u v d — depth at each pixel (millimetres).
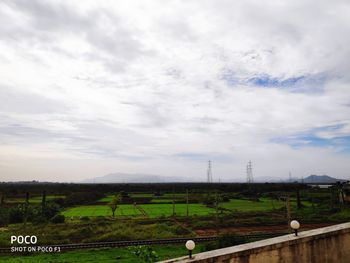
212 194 107625
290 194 106000
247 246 9688
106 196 123312
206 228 46844
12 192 112812
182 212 68938
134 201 97375
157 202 93938
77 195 102688
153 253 17859
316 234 9773
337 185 81312
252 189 122812
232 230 44594
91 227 45969
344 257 9875
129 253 30594
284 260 9508
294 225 9969
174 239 35781
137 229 43031
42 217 56844
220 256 9227
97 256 29781
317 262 9672
